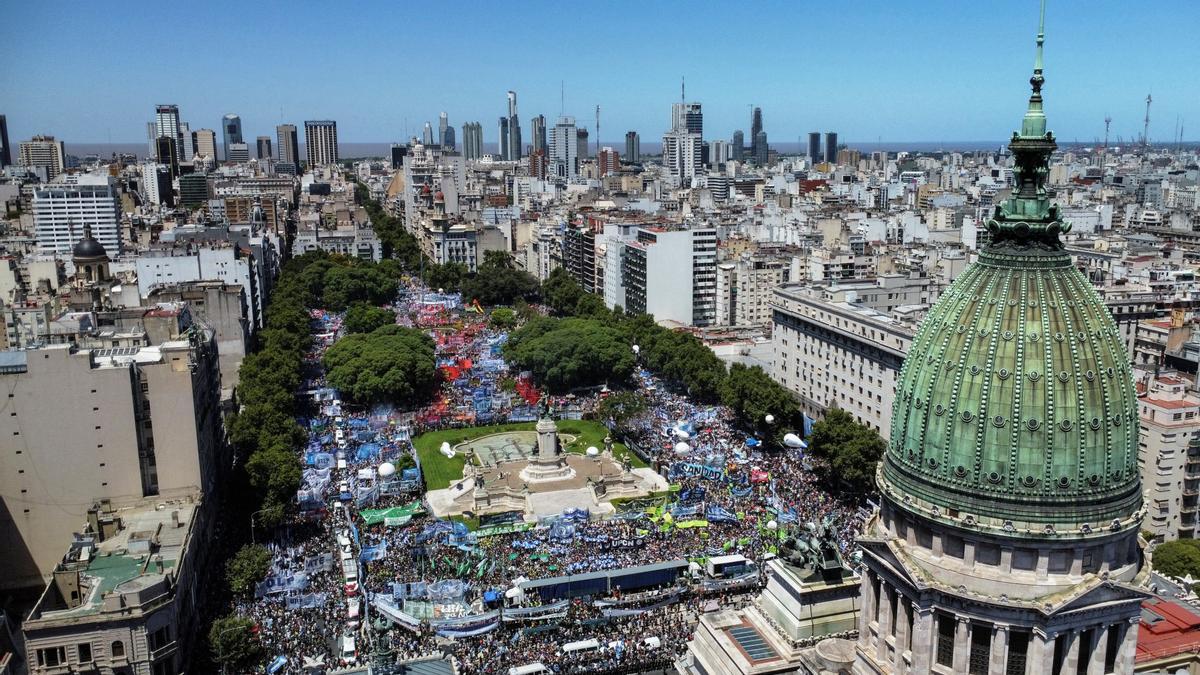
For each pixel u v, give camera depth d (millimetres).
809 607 127250
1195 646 125375
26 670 161750
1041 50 106000
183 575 176000
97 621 155125
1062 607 99188
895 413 116562
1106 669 105312
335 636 172125
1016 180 109500
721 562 193625
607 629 176750
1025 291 105000
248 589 189375
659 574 191750
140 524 196875
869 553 113875
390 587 188250
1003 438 103438
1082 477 102875
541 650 169250
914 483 110312
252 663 165125
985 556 104688
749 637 131375
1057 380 102375
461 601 183000
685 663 143500
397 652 166500
